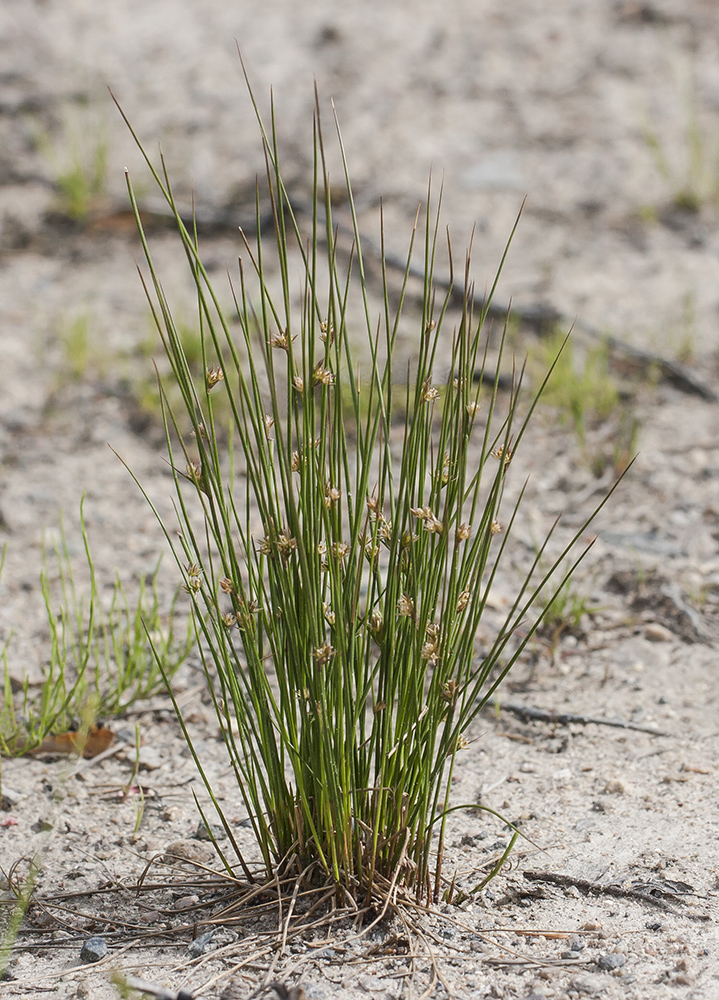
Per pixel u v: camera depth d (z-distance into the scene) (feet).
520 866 5.58
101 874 5.60
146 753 5.94
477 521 6.63
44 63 11.58
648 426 7.15
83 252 9.07
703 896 5.50
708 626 6.26
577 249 8.97
